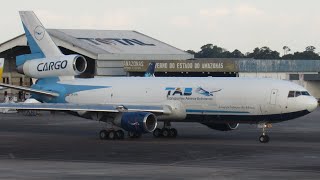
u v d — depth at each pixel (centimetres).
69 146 15188
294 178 10181
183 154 13500
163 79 17875
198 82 17175
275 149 14350
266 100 16150
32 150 14350
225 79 16962
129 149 14488
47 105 17112
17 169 11262
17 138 17325
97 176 10419
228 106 16588
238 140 16638
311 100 16100
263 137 16112
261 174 10612
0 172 10894
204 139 16988
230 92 16562
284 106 16050
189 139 16988
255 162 12150
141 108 17000
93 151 14112
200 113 16962
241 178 10206
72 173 10756
